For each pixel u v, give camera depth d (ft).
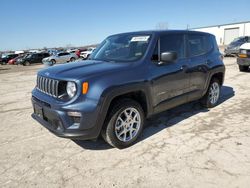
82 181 9.48
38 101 12.09
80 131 10.42
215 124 14.85
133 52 13.19
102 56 14.39
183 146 12.03
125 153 11.54
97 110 10.43
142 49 12.99
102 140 13.07
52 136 13.87
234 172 9.68
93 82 10.47
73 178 9.70
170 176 9.59
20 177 9.87
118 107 11.30
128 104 11.66
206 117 16.19
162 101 13.47
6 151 12.12
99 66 11.94
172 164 10.43
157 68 12.86
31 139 13.52
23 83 36.78
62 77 10.78
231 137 12.89
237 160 10.55
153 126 14.82
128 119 11.96
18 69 77.66
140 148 12.00
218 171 9.78
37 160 11.17
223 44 178.70
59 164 10.77
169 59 12.21
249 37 61.72
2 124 16.17
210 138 12.85
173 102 14.26
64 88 10.82
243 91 23.34
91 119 10.41
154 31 13.88
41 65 95.81
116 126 11.50
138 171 10.02
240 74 33.42
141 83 11.86
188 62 14.98
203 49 16.85
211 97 18.06
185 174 9.67
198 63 15.78
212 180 9.22
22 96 25.72
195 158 10.84
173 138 12.99
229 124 14.78
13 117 17.75
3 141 13.34
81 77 10.43
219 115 16.52
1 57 125.08
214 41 18.43
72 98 10.37
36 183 9.46
